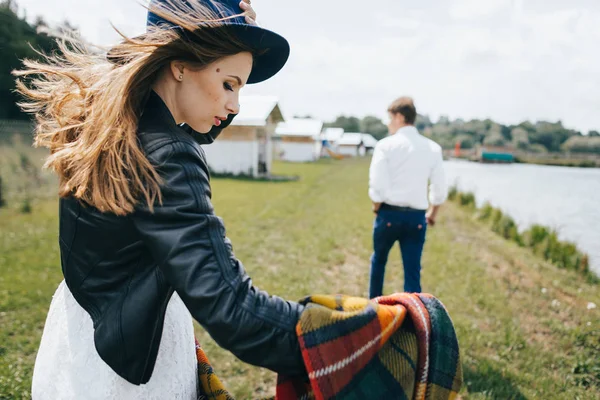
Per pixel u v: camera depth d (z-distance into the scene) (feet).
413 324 2.66
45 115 3.07
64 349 2.82
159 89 2.74
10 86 48.60
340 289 15.07
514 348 10.62
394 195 11.32
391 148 11.32
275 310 2.23
